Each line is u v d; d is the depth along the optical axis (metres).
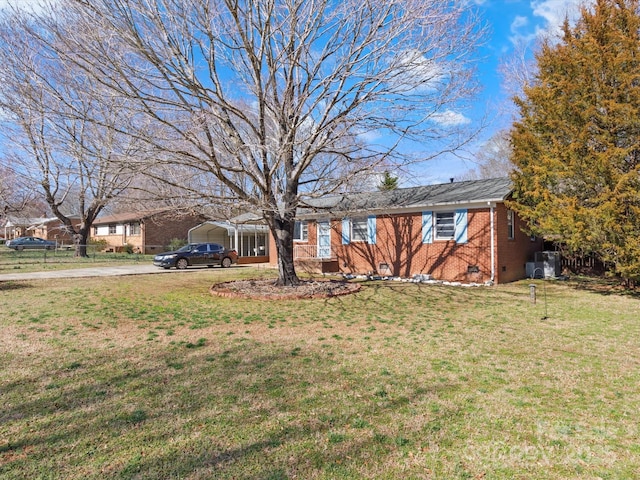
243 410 3.63
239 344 5.87
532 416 3.50
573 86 9.90
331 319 7.63
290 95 10.22
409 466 2.75
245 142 9.77
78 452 2.93
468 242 13.28
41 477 2.62
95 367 4.83
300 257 18.62
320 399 3.87
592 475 2.65
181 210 9.98
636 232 9.14
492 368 4.76
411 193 16.02
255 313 8.24
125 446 3.02
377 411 3.60
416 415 3.51
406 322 7.34
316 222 18.20
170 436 3.16
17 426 3.33
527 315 7.96
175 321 7.47
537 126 11.21
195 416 3.51
